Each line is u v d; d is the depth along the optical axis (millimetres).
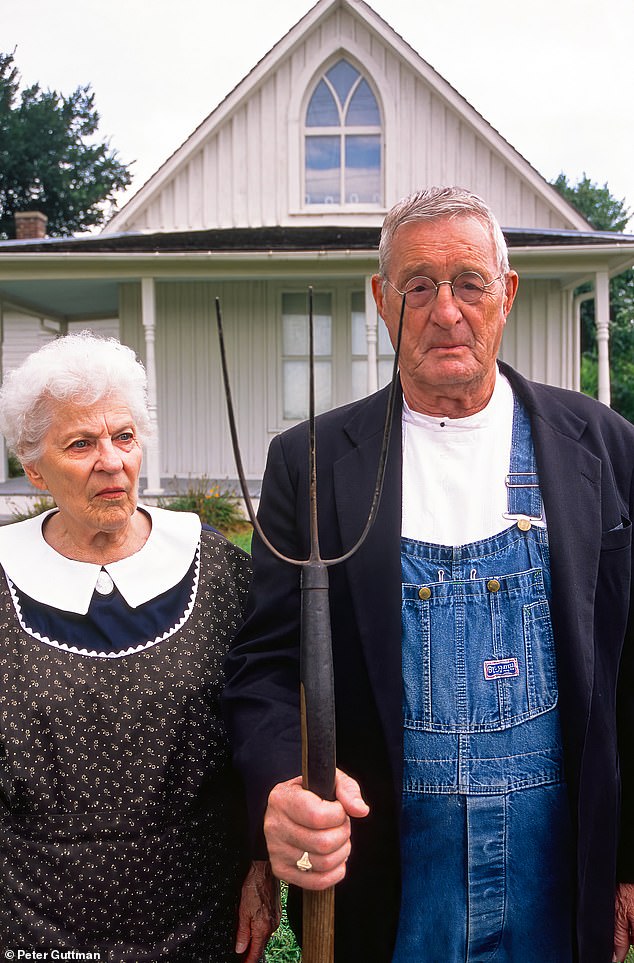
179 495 10117
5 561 1673
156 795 1600
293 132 12281
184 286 11938
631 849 1732
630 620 1678
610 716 1638
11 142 36375
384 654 1591
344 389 11953
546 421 1731
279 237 11586
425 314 1599
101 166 39688
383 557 1620
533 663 1603
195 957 1653
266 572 1727
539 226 12148
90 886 1564
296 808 1229
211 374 11992
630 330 30219
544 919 1631
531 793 1600
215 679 1687
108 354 1621
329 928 1319
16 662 1580
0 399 1628
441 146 12148
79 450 1582
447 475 1683
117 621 1640
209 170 12414
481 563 1625
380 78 12047
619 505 1693
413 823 1621
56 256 10398
